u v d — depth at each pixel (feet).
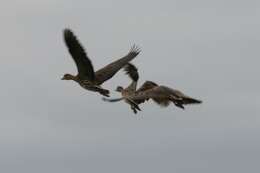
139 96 62.03
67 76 74.90
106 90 74.49
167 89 61.82
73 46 72.79
